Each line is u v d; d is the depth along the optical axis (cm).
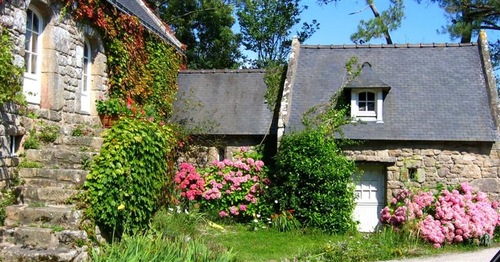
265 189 1259
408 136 1280
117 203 793
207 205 1280
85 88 1120
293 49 1534
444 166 1272
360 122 1325
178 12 2923
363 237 1108
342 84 1449
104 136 851
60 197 801
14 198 805
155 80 1417
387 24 2175
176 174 1285
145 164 880
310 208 1178
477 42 1520
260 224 1203
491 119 1300
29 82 915
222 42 3016
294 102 1420
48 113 937
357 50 1559
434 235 1071
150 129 926
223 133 1445
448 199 1172
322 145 1202
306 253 941
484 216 1139
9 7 823
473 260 938
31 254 670
